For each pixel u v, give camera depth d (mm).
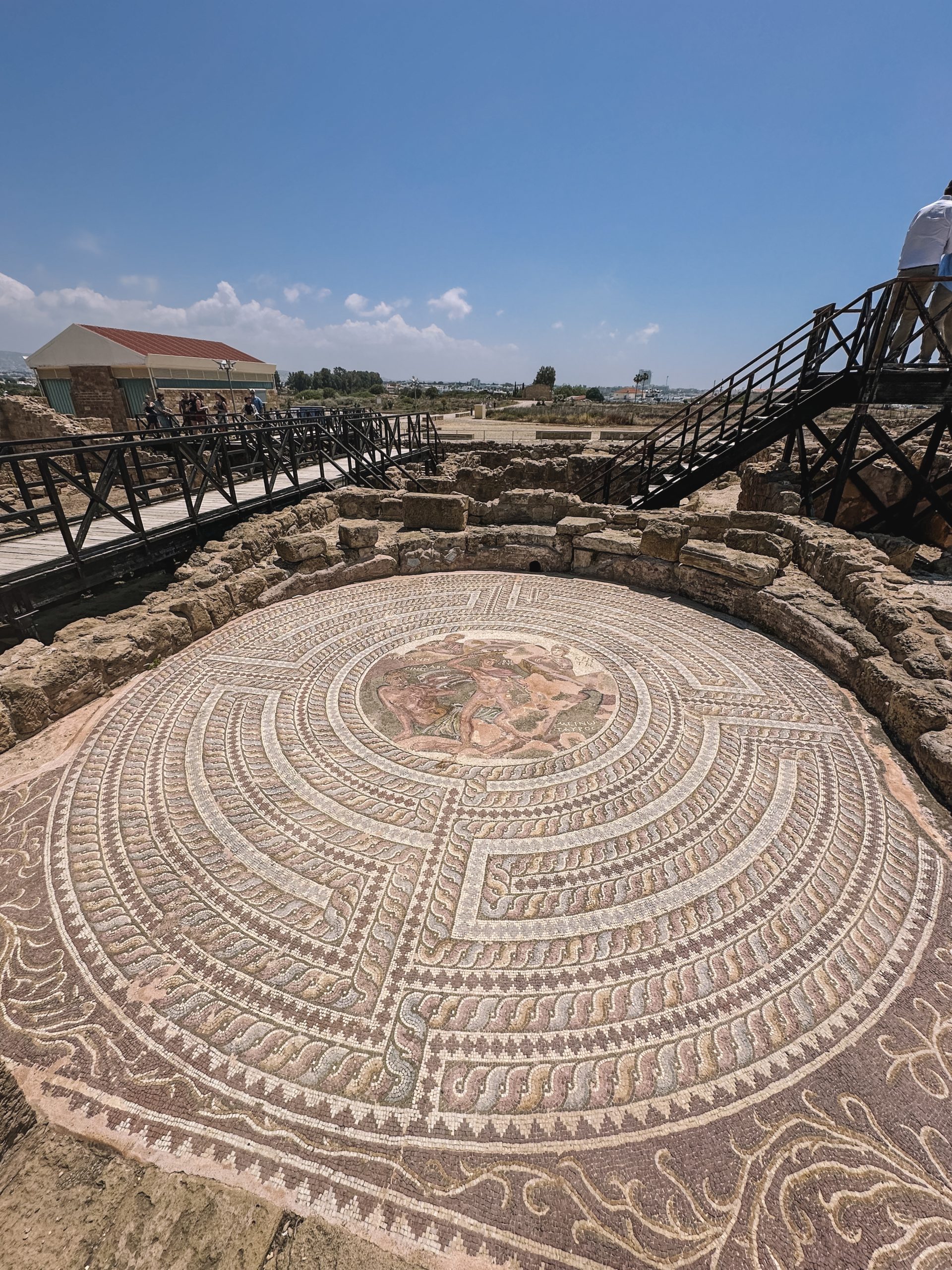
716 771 4223
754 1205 1984
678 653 6141
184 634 6172
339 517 10477
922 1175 2061
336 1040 2484
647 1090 2312
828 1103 2268
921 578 7883
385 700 5211
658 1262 1859
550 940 2939
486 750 4484
